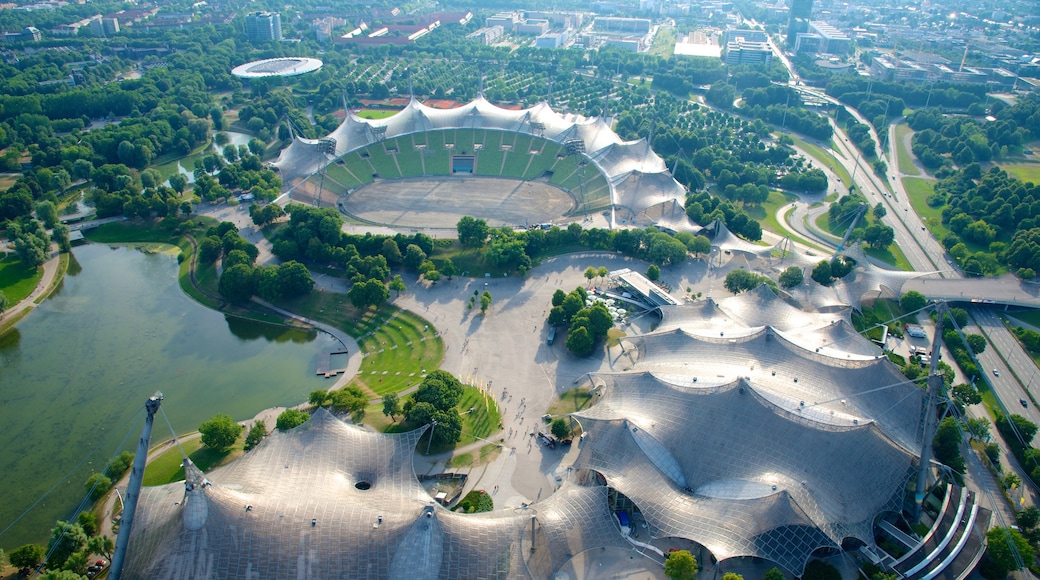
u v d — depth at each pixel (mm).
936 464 162250
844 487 149250
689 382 175625
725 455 156000
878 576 136750
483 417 188375
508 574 130750
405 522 131625
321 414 163625
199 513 127562
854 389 175625
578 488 152625
